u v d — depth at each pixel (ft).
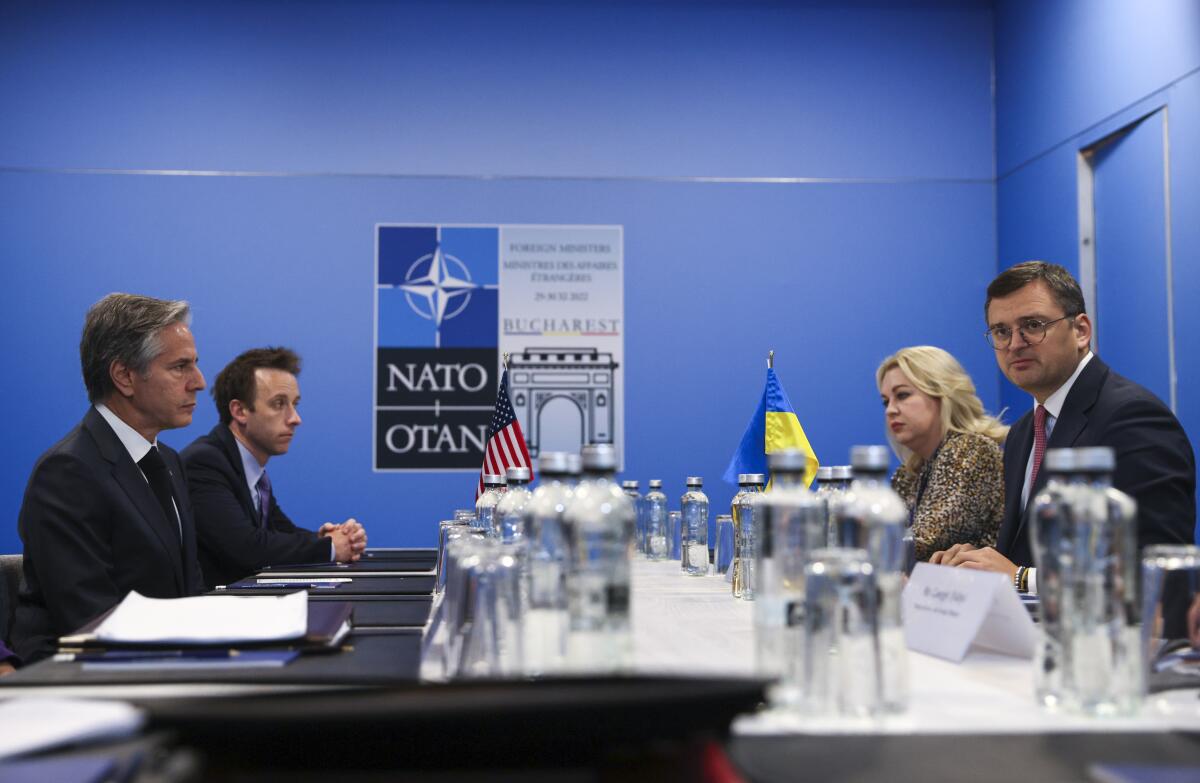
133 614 4.68
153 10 17.81
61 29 17.66
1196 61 13.19
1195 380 13.23
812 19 18.57
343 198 17.97
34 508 7.34
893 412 10.57
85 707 2.72
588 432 18.06
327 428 17.75
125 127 17.71
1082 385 8.23
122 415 8.26
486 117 18.21
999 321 8.59
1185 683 3.48
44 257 17.48
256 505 11.94
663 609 6.09
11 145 17.51
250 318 17.76
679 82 18.44
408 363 17.90
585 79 18.35
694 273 18.31
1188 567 3.51
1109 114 15.05
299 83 18.01
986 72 18.72
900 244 18.51
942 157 18.61
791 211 18.45
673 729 2.28
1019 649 4.31
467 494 17.87
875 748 2.75
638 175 18.31
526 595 5.09
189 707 2.23
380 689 2.42
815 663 3.11
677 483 18.11
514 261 18.12
